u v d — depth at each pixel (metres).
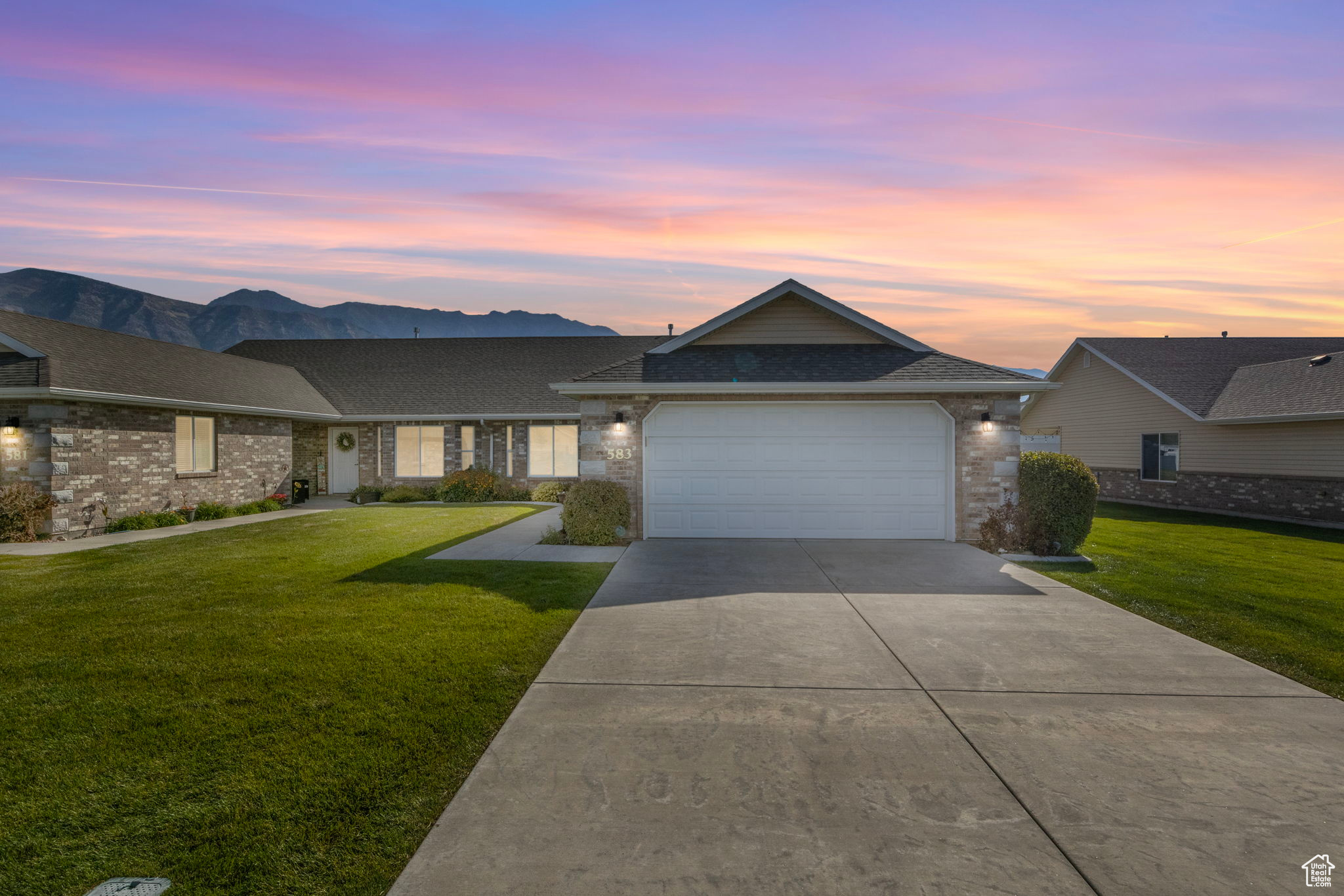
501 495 20.08
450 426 20.91
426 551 11.02
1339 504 15.46
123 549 11.33
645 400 12.01
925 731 4.43
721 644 6.21
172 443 15.20
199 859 3.08
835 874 2.97
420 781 3.77
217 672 5.40
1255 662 5.90
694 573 9.25
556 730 4.42
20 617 6.98
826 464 11.96
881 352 13.20
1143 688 5.18
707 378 11.91
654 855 3.11
